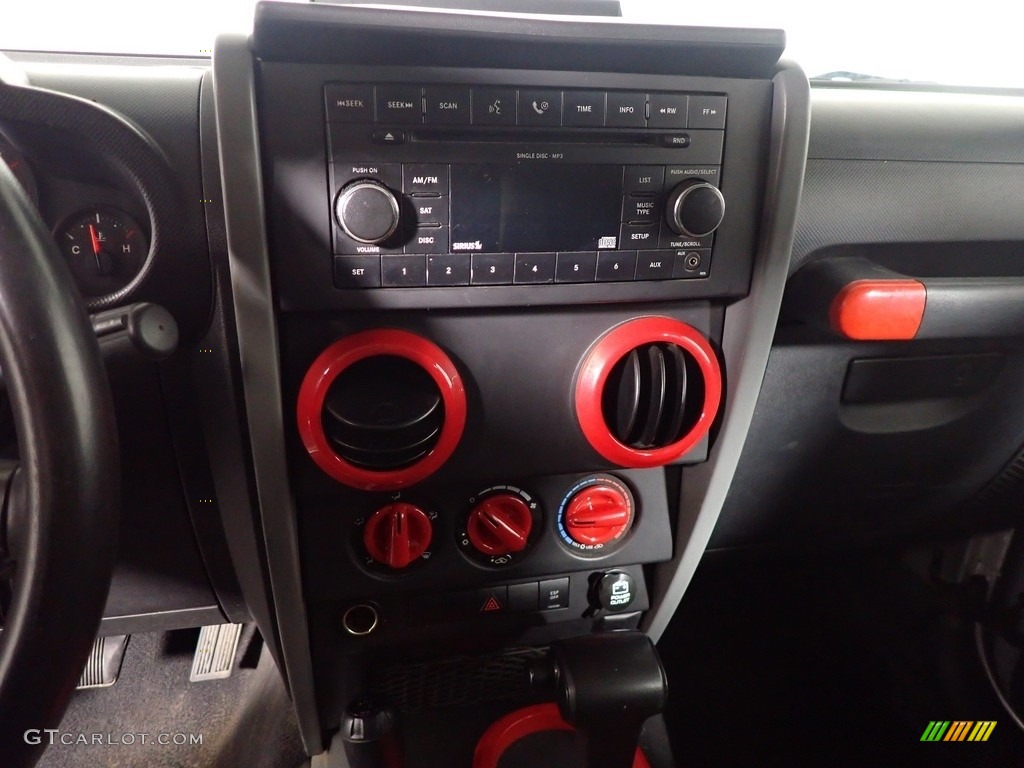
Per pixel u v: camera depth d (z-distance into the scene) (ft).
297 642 2.58
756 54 2.04
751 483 3.18
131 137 2.03
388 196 1.91
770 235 2.22
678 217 2.10
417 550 2.47
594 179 2.08
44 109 1.96
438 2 2.54
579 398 2.35
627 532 2.75
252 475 2.48
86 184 2.16
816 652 4.05
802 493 3.26
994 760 3.43
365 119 1.91
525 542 2.54
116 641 4.26
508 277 2.11
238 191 1.89
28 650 1.50
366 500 2.45
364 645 2.68
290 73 1.86
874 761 3.45
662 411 2.41
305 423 2.16
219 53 1.84
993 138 2.68
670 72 2.06
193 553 2.75
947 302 2.46
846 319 2.44
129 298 2.17
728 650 4.05
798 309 2.70
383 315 2.16
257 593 2.72
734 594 4.42
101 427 1.52
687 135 2.10
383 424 2.13
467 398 2.31
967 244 2.84
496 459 2.41
